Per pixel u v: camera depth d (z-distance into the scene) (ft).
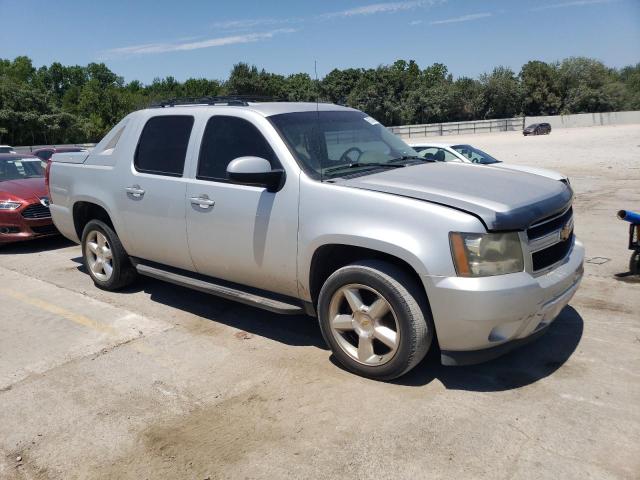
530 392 11.63
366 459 9.66
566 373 12.39
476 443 9.94
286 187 13.11
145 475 9.62
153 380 12.96
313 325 16.05
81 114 200.23
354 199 12.05
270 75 193.47
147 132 16.92
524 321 11.07
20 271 23.40
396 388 12.03
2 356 14.64
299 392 12.07
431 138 178.60
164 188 15.84
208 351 14.43
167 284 20.38
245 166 12.64
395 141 16.42
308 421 10.93
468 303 10.69
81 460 10.10
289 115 14.51
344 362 12.84
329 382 12.45
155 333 15.76
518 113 250.98
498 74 252.83
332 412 11.19
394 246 11.28
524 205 11.44
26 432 11.05
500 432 10.24
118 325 16.46
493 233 10.84
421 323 11.40
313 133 14.29
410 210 11.33
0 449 10.53
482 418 10.73
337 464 9.58
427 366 12.99
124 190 17.21
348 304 12.72
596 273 20.16
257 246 13.71
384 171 13.65
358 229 11.82
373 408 11.27
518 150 97.86
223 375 13.07
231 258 14.44
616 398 11.25
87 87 206.08
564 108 247.70
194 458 10.00
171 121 16.31
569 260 12.66
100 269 19.67
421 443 10.02
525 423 10.49
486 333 10.91
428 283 11.01
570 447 9.71
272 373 13.04
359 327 12.32
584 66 251.60
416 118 249.34
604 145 98.94
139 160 16.96
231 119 14.75
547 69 250.57
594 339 14.16
